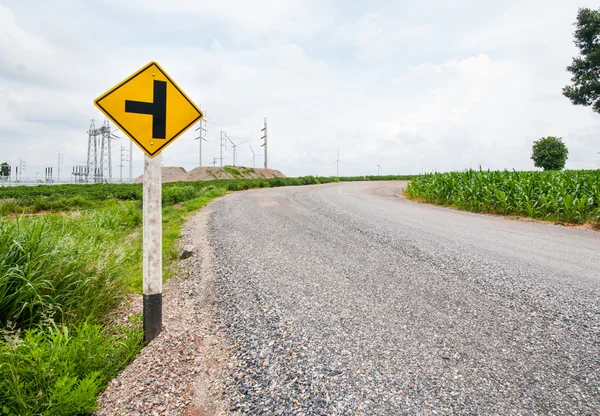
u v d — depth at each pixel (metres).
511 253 5.79
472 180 13.76
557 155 47.12
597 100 33.72
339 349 2.79
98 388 2.36
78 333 2.77
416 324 3.23
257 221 9.39
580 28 34.66
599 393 2.23
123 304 3.82
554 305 3.60
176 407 2.22
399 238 6.93
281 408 2.12
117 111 2.86
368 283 4.38
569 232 8.05
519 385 2.31
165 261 5.73
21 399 2.07
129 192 19.97
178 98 3.03
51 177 85.38
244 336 3.06
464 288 4.14
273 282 4.46
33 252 3.16
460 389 2.27
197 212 11.50
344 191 22.41
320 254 5.86
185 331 3.18
